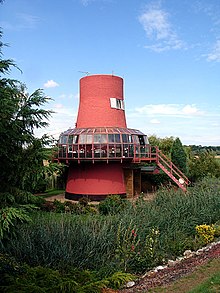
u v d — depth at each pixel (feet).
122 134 91.09
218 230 47.50
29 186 30.91
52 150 30.14
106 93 98.12
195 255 38.93
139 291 27.86
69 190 96.89
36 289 22.34
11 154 27.96
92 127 95.25
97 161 90.17
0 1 25.96
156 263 34.96
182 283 29.66
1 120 26.23
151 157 96.94
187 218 49.01
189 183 98.07
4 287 22.61
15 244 30.68
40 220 37.58
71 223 37.50
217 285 28.43
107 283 26.63
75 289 23.53
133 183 101.76
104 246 33.63
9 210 25.70
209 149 123.75
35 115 29.35
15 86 29.04
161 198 57.00
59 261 30.07
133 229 34.83
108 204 67.26
